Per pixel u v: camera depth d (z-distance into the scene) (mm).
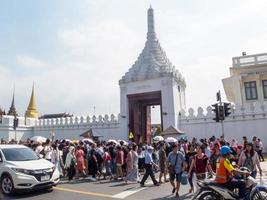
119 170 15797
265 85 32344
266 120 27812
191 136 30812
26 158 12484
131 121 33250
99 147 17516
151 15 37750
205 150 14500
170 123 30672
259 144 20453
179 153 11359
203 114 30594
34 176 11234
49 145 17047
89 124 36562
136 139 32781
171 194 11406
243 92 33188
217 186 7891
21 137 39562
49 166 12000
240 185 7824
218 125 29703
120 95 34469
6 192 11453
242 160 11016
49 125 39688
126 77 34375
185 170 11203
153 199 10438
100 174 16578
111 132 34812
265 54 32875
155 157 18500
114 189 12695
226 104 18969
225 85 35469
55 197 10898
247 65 33281
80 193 11695
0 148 12570
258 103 28453
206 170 10891
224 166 7949
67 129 38281
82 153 16516
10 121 38531
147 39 36531
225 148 8141
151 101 34906
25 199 10617
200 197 8102
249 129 28359
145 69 33656
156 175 17375
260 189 7734
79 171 16766
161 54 35438
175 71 33781
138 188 12930
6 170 11531
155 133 46750
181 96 34812
